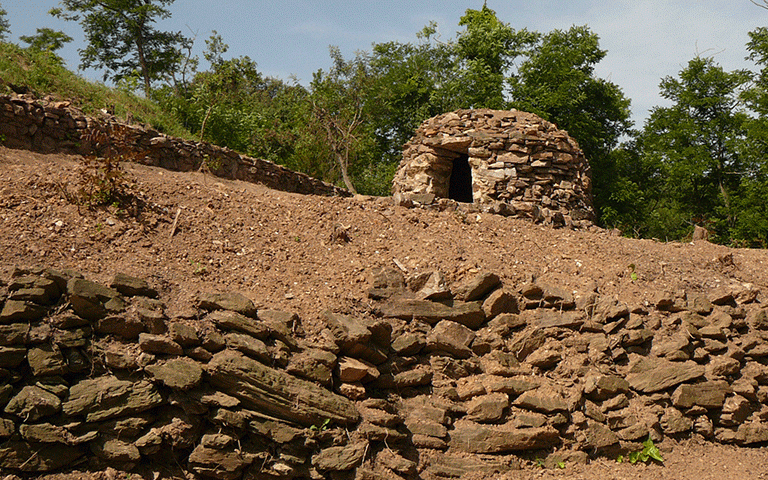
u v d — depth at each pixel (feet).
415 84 96.27
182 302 21.89
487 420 22.95
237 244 27.96
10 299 18.42
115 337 19.45
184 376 18.90
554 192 43.62
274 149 76.02
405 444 21.54
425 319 25.43
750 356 29.35
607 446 24.02
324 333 22.88
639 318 28.14
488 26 95.66
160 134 39.47
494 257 30.53
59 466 17.07
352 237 30.73
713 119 91.81
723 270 34.45
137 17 110.63
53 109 34.55
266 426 19.51
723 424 26.86
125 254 24.17
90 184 27.68
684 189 96.12
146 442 17.98
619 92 94.48
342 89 89.81
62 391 17.71
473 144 44.83
